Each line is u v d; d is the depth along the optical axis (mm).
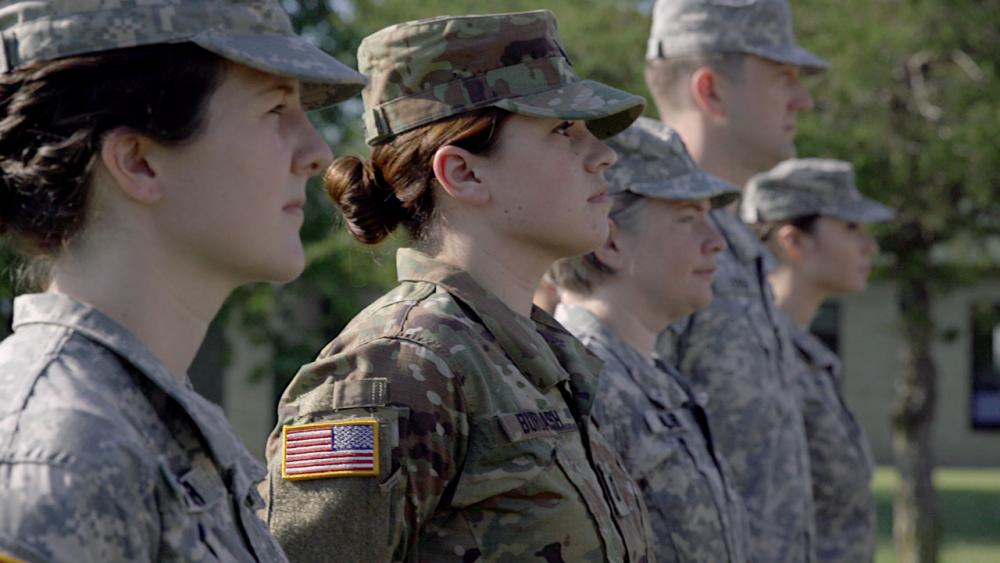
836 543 6410
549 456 2928
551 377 3051
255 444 21047
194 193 2057
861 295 26125
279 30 2145
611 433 4035
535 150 3119
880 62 10672
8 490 1781
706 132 5457
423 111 3160
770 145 5438
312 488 2879
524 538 2867
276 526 2898
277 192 2135
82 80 1989
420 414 2861
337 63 2176
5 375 1919
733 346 4973
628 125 3328
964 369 25906
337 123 13266
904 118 11094
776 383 5109
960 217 11531
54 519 1770
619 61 10719
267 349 20812
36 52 1987
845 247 6758
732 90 5391
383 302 3131
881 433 26031
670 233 4309
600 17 11000
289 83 2154
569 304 4367
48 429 1830
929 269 11938
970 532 15805
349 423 2873
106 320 2004
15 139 2004
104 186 2031
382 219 3291
